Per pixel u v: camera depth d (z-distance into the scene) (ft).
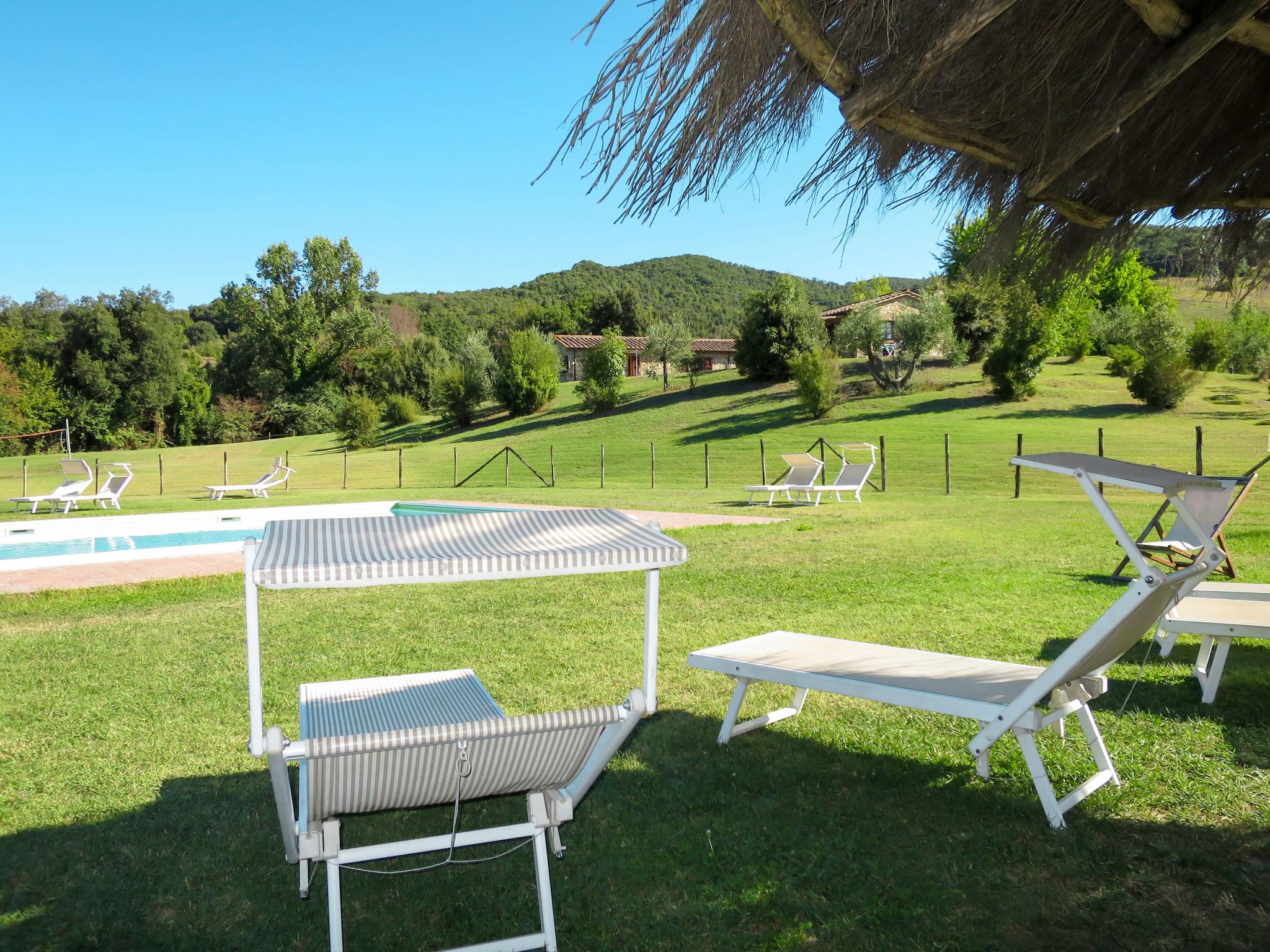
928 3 5.71
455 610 22.03
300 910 8.46
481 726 6.42
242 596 24.50
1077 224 9.27
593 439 106.83
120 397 166.40
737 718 13.29
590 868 9.18
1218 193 8.70
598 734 6.97
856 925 7.89
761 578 25.71
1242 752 11.51
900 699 10.06
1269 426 75.87
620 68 6.20
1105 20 6.35
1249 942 7.33
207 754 12.57
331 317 188.96
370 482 83.56
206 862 9.39
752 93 6.58
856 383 115.03
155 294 175.42
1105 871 8.63
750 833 9.79
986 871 8.74
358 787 6.59
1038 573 25.31
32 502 58.70
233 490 65.51
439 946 7.89
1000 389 98.02
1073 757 11.65
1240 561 26.55
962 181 8.13
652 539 8.31
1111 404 92.79
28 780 11.64
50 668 17.19
